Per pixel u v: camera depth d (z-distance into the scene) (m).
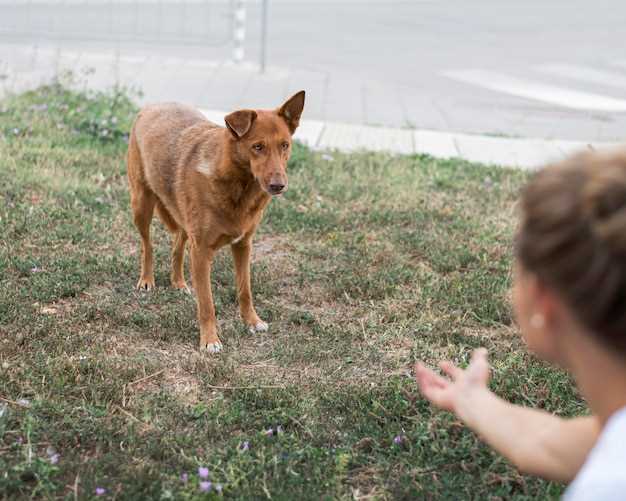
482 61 13.91
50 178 6.83
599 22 18.25
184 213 4.53
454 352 4.36
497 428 1.54
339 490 3.13
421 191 7.25
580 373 1.19
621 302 1.05
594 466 1.10
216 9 17.56
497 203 7.07
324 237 6.14
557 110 10.88
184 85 10.80
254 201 4.41
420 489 3.13
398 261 5.68
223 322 4.79
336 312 4.97
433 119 10.23
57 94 9.49
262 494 3.05
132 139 5.14
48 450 3.29
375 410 3.70
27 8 15.16
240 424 3.62
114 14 16.39
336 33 16.14
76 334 4.36
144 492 3.02
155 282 5.36
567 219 1.06
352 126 9.45
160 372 4.07
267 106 10.01
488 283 5.29
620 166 1.06
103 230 5.98
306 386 3.98
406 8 20.17
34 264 5.20
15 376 3.82
